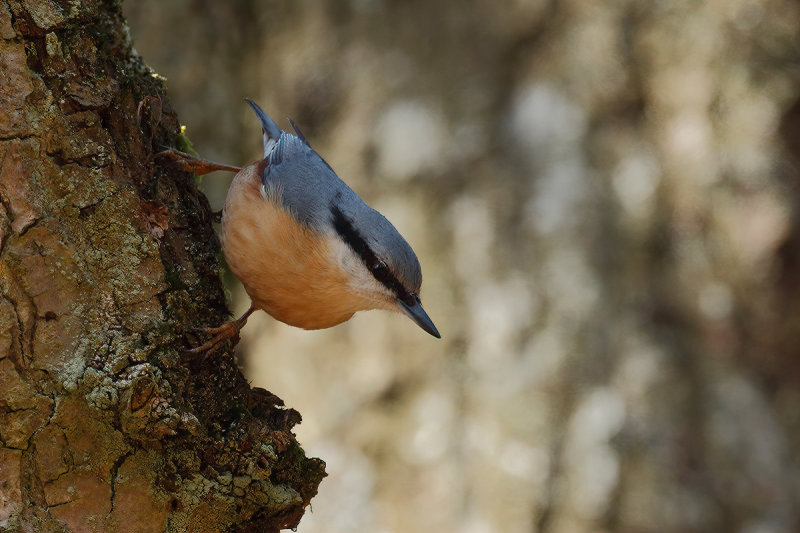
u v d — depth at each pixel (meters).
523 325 11.44
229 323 5.38
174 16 13.84
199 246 5.80
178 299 5.21
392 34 12.78
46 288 4.70
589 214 11.54
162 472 4.79
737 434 11.06
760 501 11.00
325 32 13.19
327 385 12.27
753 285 11.33
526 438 11.12
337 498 11.74
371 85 12.73
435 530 11.27
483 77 12.25
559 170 11.68
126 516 4.71
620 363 11.20
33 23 4.91
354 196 6.57
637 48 11.62
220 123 13.62
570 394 11.15
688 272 11.37
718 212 11.39
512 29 12.16
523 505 11.01
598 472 10.88
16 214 4.68
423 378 11.79
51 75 5.00
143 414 4.70
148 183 5.65
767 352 11.37
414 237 12.04
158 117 5.95
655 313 11.38
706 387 11.23
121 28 5.99
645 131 11.63
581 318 11.30
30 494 4.53
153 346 4.91
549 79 11.88
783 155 11.36
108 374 4.71
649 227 11.47
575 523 10.89
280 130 7.29
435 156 12.20
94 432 4.65
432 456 11.48
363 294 6.50
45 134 4.84
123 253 5.02
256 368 12.83
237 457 5.03
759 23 11.42
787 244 11.23
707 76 11.45
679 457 10.96
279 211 6.11
